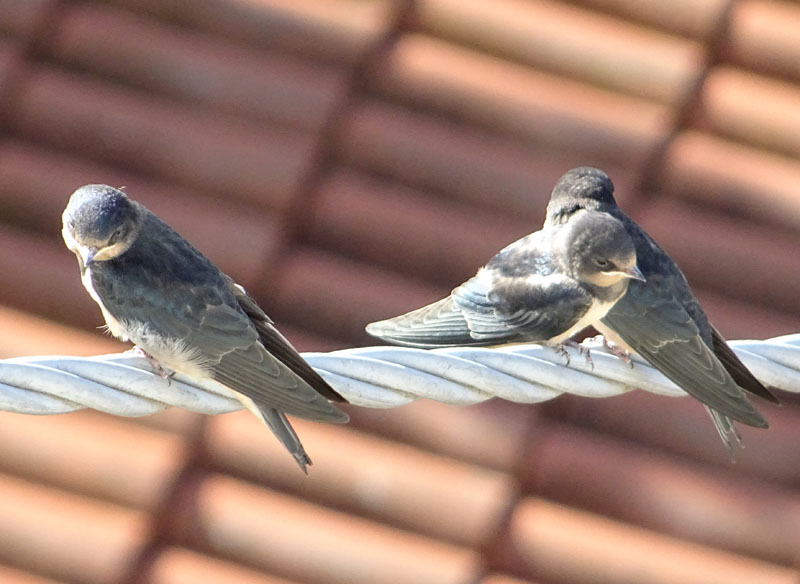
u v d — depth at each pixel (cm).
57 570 1160
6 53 1338
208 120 1327
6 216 1284
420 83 1353
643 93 1385
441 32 1394
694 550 1196
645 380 954
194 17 1371
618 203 1320
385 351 897
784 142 1368
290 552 1176
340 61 1361
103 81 1341
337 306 1256
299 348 1237
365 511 1199
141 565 1165
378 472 1199
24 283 1246
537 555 1184
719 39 1420
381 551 1176
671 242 1304
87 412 1213
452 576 1166
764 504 1207
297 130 1325
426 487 1195
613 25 1420
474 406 1226
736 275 1298
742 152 1367
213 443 1210
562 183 1180
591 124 1351
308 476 1201
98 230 935
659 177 1343
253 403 900
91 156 1311
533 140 1343
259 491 1202
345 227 1291
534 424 1227
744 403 990
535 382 922
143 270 945
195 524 1185
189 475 1202
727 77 1402
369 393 899
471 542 1188
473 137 1341
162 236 965
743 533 1197
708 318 1223
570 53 1388
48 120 1319
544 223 1298
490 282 1124
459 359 902
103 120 1317
